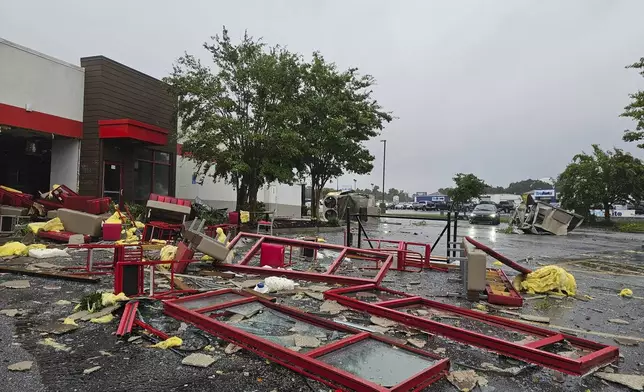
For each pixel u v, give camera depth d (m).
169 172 22.45
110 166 18.69
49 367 3.74
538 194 74.69
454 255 10.74
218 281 7.64
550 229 23.00
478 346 4.47
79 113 18.08
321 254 12.07
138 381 3.53
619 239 22.39
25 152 19.44
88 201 13.38
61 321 4.95
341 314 5.84
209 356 4.03
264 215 20.78
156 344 4.28
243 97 19.17
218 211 19.22
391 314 5.45
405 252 10.12
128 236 12.85
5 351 4.05
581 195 34.28
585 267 11.80
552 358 3.88
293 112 18.58
